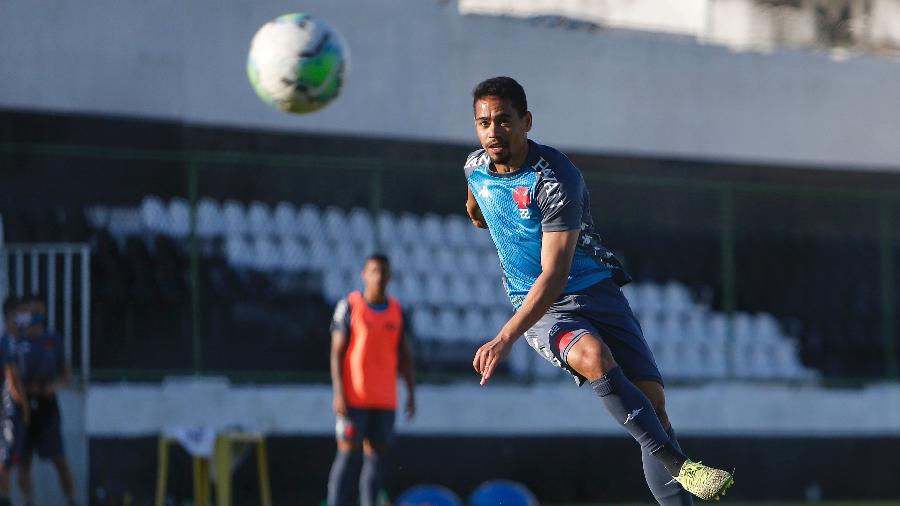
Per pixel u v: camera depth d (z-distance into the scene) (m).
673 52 59.03
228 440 41.03
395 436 51.12
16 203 48.22
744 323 58.47
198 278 49.47
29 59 49.97
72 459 41.50
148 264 49.28
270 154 53.16
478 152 19.50
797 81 60.72
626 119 58.22
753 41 66.81
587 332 18.91
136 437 47.38
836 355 59.28
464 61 56.06
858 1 66.56
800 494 56.16
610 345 19.62
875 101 61.75
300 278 52.50
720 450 55.38
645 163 58.59
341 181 52.78
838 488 56.78
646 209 56.62
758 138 60.06
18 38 49.88
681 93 59.12
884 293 59.56
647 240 56.78
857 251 59.50
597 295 19.56
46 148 48.75
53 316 44.97
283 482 49.28
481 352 17.86
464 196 55.22
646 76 58.66
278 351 51.75
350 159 52.88
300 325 52.25
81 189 49.03
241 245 51.47
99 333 48.19
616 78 58.19
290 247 52.38
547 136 57.06
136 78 51.31
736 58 59.88
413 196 54.12
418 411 51.56
